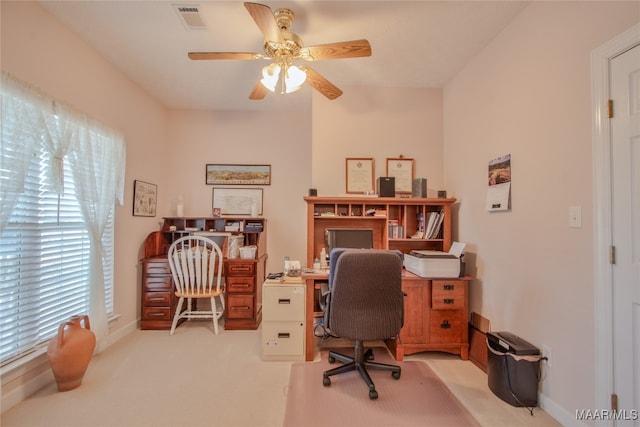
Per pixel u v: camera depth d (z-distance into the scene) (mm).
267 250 3910
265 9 1573
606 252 1460
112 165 2613
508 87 2168
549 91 1807
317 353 2609
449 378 2193
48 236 2104
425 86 3170
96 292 2404
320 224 3123
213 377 2176
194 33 2271
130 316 3051
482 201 2484
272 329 2469
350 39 2324
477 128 2555
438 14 2045
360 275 1868
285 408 1818
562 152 1713
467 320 2518
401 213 3043
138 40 2365
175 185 3865
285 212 3943
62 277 2221
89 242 2424
